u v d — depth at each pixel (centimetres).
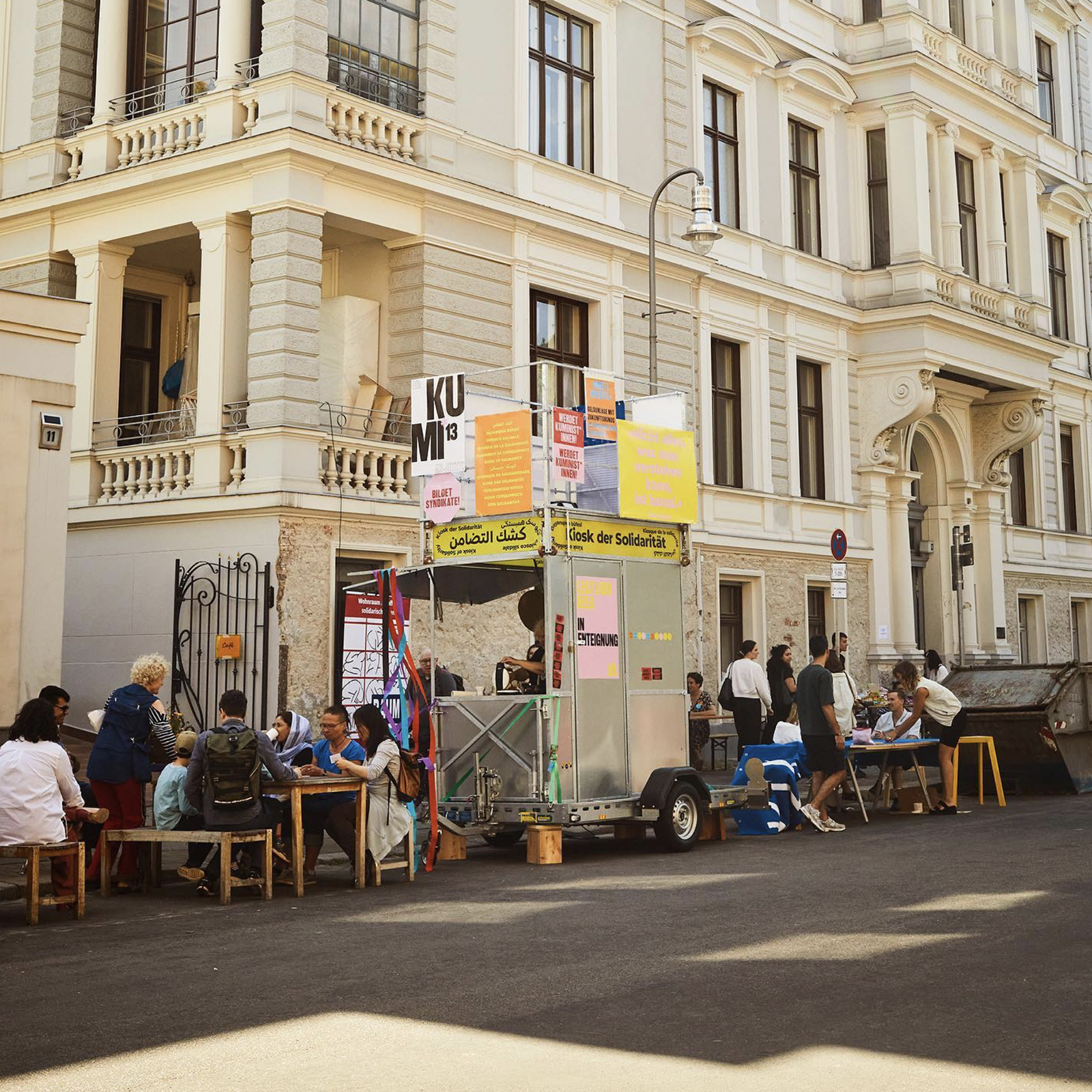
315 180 1791
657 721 1377
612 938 840
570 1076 542
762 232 2594
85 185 1938
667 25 2389
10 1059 581
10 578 1489
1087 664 1912
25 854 956
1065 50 3622
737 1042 589
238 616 1744
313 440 1764
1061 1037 592
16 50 2119
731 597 2480
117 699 1131
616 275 2230
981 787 1770
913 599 2855
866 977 715
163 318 2142
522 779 1276
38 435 1519
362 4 1906
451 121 1983
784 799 1497
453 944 830
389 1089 533
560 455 1288
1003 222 3131
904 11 2792
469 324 1975
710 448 2422
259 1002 681
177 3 1966
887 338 2762
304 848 1133
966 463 3086
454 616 1903
